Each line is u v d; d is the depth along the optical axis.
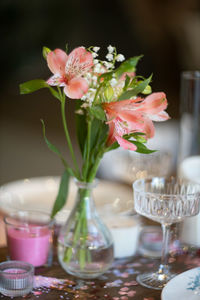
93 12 5.78
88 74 1.01
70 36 5.93
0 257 1.17
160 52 5.27
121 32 5.60
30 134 4.16
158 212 1.04
